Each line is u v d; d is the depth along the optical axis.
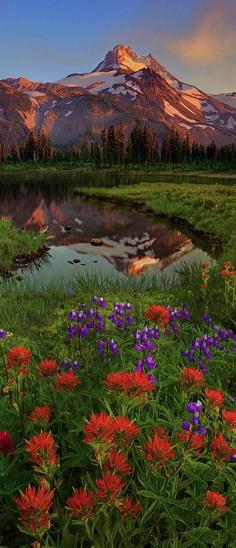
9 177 101.56
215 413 2.65
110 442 2.01
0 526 2.71
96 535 2.39
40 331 7.96
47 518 1.77
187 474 2.68
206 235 22.89
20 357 3.00
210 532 2.40
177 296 10.45
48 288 11.64
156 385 3.93
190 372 2.71
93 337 5.91
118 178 90.44
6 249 18.19
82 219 31.89
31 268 16.11
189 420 2.96
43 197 50.34
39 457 2.04
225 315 8.27
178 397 3.73
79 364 4.95
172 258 18.09
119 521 2.23
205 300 9.48
